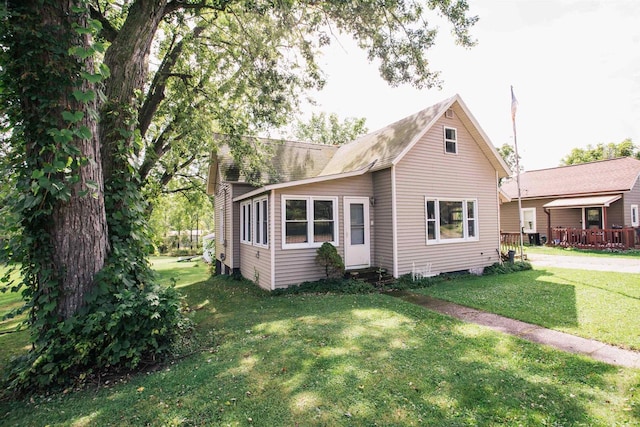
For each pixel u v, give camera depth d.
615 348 4.72
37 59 3.80
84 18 4.17
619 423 2.93
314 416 3.12
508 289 8.95
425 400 3.37
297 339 5.31
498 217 13.12
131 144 5.29
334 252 9.75
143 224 5.27
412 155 10.95
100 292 4.31
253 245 11.45
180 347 4.95
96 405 3.43
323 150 16.81
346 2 7.64
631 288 8.37
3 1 3.58
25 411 3.39
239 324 6.34
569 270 11.66
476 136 12.41
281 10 7.82
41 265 4.07
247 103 11.23
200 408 3.30
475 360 4.34
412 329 5.71
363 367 4.17
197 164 17.94
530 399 3.36
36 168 3.91
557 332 5.45
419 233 11.00
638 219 19.95
